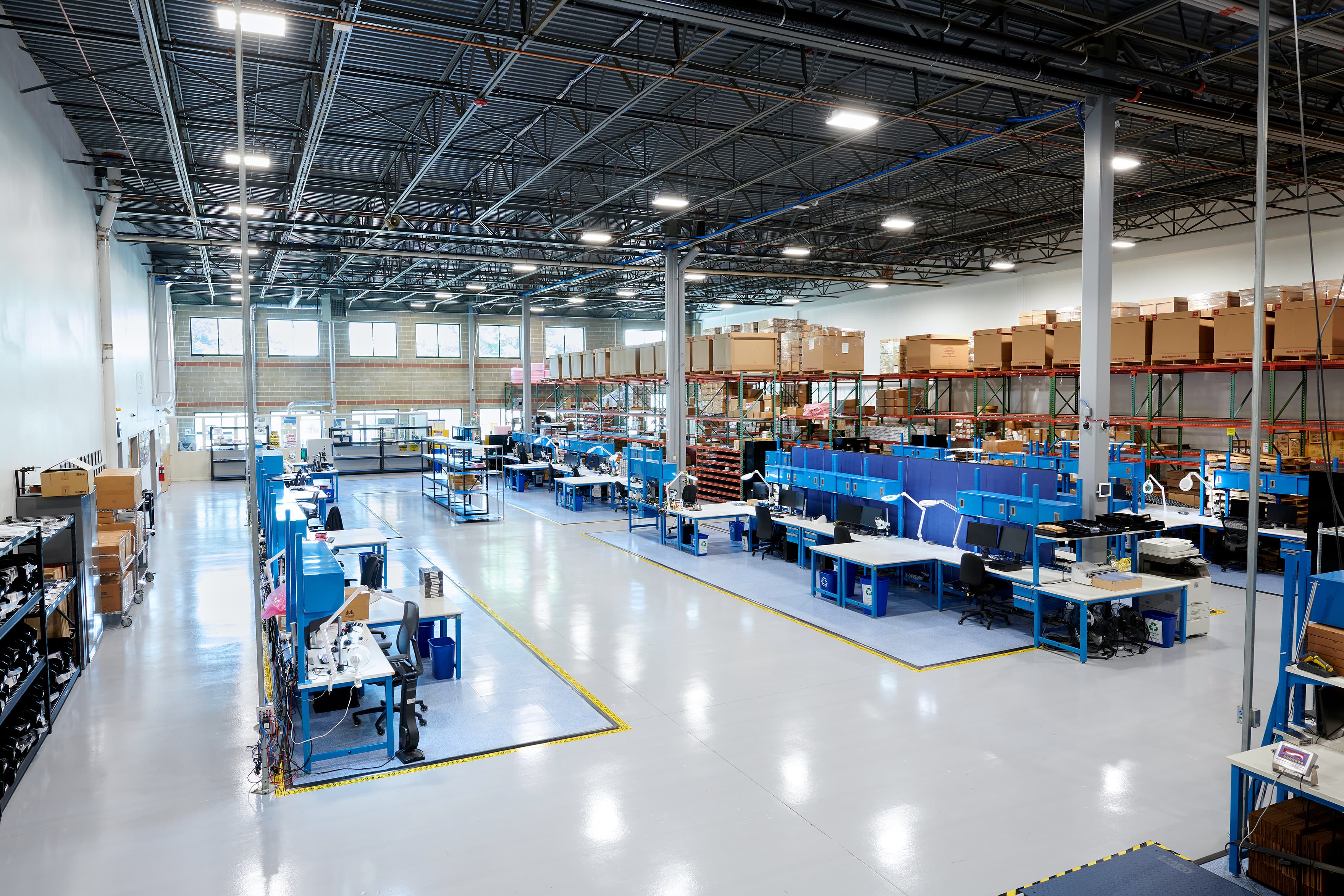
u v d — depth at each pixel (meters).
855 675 7.33
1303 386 11.72
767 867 4.35
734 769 5.50
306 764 5.50
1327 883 3.83
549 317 31.92
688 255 16.52
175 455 24.31
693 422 20.12
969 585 8.95
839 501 11.93
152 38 6.88
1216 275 16.23
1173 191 14.42
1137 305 13.66
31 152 8.63
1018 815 4.87
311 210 13.35
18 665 5.65
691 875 4.28
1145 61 9.07
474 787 5.27
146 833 4.72
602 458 19.14
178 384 26.12
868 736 6.00
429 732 6.13
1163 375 14.74
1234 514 11.48
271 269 19.81
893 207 15.64
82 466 8.27
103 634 8.77
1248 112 8.92
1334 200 14.22
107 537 9.44
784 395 18.50
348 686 5.57
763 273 19.80
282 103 10.16
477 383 30.64
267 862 4.42
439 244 19.36
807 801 5.05
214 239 14.19
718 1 5.99
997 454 14.66
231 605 10.03
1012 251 20.70
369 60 8.91
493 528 15.68
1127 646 8.06
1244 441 13.41
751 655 7.91
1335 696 4.11
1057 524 8.13
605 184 14.10
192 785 5.32
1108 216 8.42
